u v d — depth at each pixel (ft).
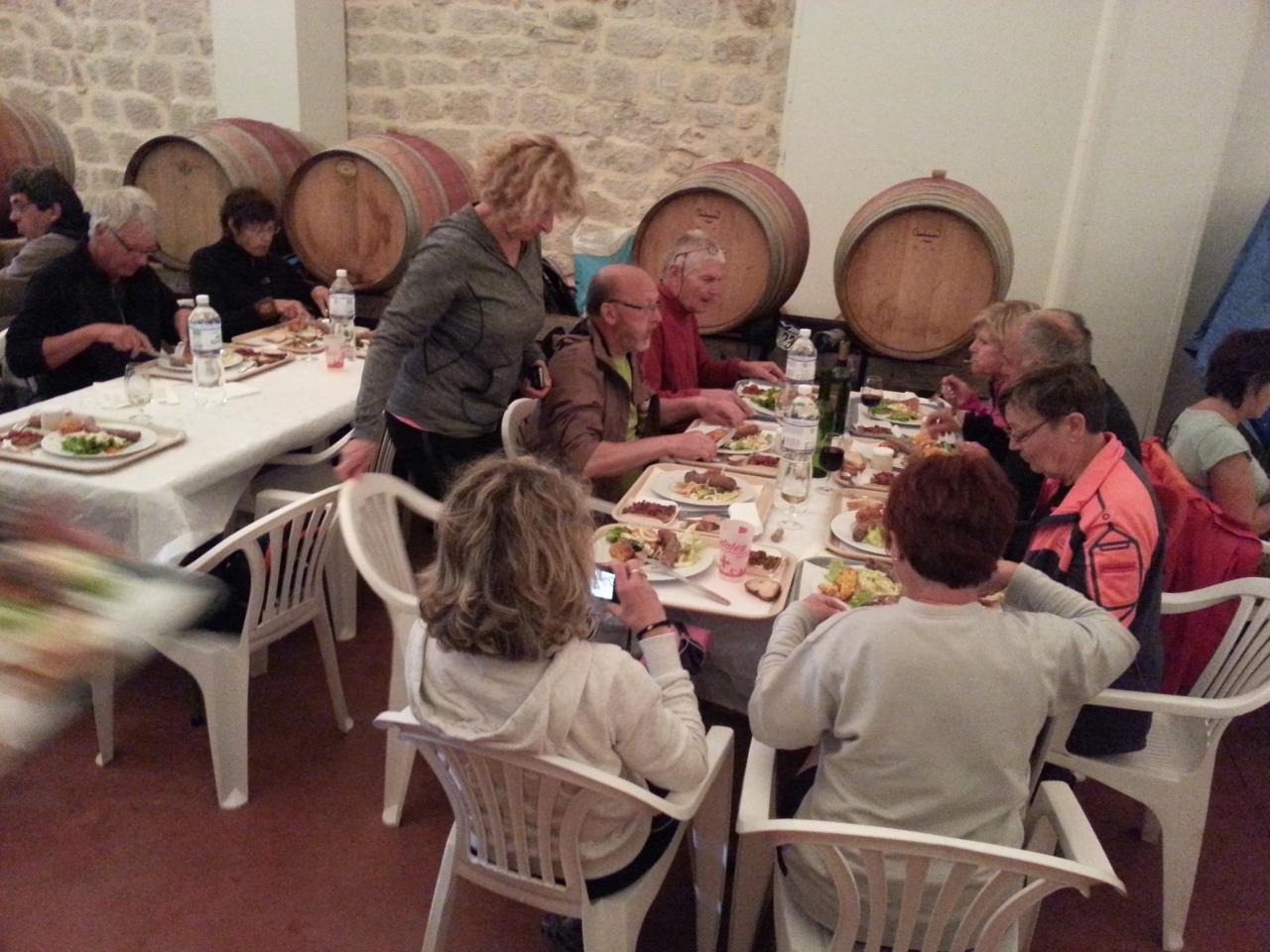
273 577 7.24
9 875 6.65
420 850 7.12
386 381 7.89
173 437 8.14
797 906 4.94
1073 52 11.78
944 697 4.36
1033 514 7.43
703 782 4.99
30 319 9.73
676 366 10.40
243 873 6.81
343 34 15.20
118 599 2.29
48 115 16.22
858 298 11.50
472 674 4.48
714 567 6.41
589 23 13.96
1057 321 7.51
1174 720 6.91
